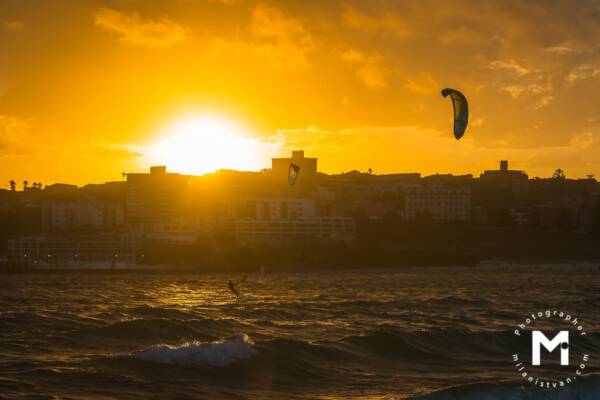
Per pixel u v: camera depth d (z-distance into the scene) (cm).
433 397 4216
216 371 4772
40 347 5600
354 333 6869
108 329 6231
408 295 15562
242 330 6762
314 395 4428
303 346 5494
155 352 4988
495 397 4334
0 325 6831
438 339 6166
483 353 5891
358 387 4656
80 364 4766
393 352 5738
